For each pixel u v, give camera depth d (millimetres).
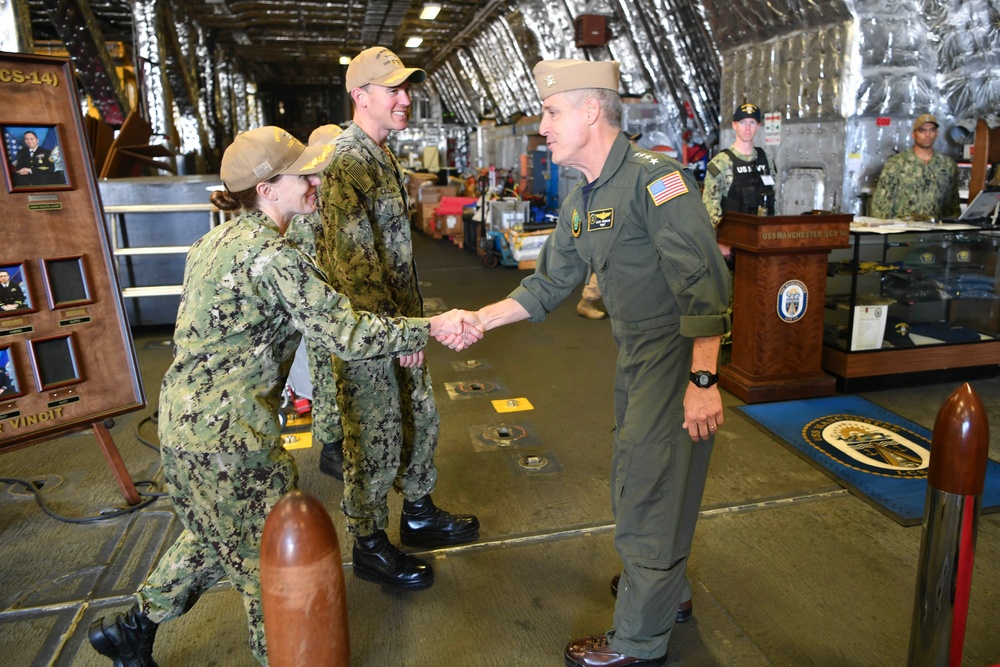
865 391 4195
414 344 1795
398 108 2285
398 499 3031
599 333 5750
